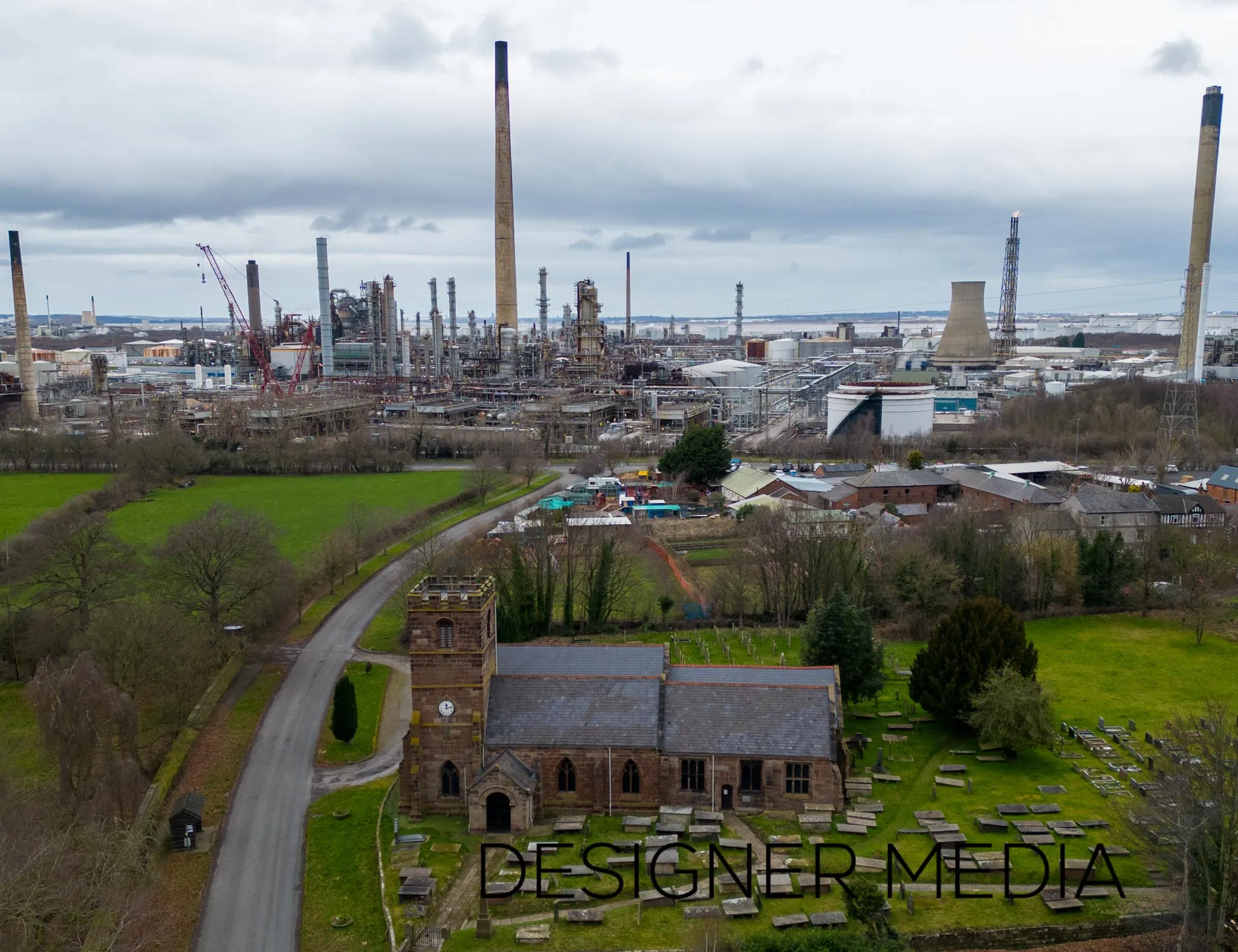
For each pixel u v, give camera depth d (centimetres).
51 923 7675
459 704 9769
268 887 8912
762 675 10606
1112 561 16600
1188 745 9638
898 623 16012
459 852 9112
